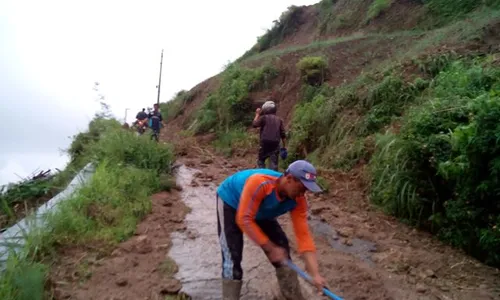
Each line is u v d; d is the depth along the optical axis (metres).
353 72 14.90
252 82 17.42
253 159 12.86
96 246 5.30
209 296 4.34
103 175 7.12
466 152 5.75
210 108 18.48
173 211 6.95
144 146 9.35
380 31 18.97
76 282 4.48
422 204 6.71
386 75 10.61
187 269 4.91
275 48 27.81
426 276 5.08
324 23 24.38
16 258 4.27
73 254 5.06
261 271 4.94
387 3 19.89
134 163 8.73
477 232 5.74
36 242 4.89
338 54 16.52
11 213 6.76
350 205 7.57
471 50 10.05
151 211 6.79
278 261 3.55
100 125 11.61
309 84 15.26
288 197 3.44
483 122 5.60
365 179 8.16
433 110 7.15
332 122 10.72
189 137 17.19
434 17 17.16
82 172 8.04
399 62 10.98
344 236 6.22
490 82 7.61
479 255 5.78
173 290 4.36
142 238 5.64
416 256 5.60
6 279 3.91
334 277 4.86
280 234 3.90
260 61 20.09
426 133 6.93
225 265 3.70
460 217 5.91
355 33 20.28
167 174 9.19
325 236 6.21
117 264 4.90
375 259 5.52
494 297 4.64
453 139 6.01
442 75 8.72
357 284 4.72
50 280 4.30
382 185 7.42
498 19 11.24
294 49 19.28
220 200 3.78
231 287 3.67
